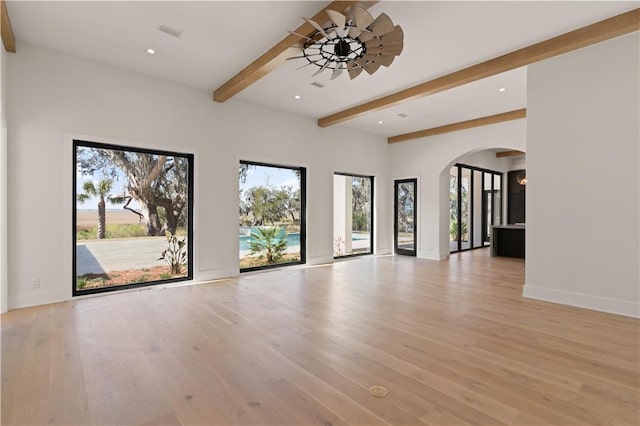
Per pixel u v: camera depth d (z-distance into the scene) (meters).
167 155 4.92
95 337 2.90
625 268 3.51
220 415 1.83
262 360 2.48
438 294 4.40
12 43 3.46
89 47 3.85
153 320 3.35
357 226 8.32
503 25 3.36
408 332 3.03
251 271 5.91
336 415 1.83
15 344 2.74
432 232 7.67
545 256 4.06
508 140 6.45
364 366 2.39
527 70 4.17
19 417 1.80
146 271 4.79
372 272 5.99
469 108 6.02
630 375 2.26
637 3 3.02
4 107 3.51
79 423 1.76
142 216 4.75
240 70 4.46
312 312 3.62
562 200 3.92
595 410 1.87
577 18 3.26
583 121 3.76
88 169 4.29
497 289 4.68
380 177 8.27
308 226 6.68
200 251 5.14
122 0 2.97
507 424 1.75
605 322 3.29
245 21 3.31
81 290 4.23
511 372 2.30
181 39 3.66
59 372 2.29
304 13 3.16
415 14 3.16
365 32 2.79
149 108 4.61
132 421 1.78
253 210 6.00
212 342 2.81
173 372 2.29
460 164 8.89
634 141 3.46
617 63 3.54
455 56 4.01
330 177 7.09
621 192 3.53
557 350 2.65
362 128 7.53
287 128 6.28
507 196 10.77
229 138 5.46
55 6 3.05
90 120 4.14
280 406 1.91
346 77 4.69
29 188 3.74
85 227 4.27
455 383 2.16
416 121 6.91
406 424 1.75
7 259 3.61
